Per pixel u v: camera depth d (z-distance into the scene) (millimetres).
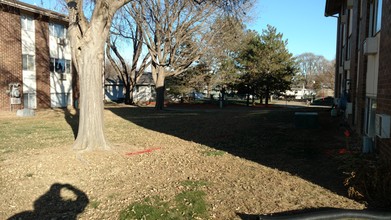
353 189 5059
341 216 4172
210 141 10828
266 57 36844
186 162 7746
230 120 17766
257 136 11609
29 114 21109
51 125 15766
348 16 16797
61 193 5871
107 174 6828
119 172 6953
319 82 71875
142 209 4945
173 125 15828
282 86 37344
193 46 27234
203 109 30812
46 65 28828
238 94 40812
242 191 5586
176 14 25359
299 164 7336
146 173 6859
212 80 38188
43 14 26812
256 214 4664
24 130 13836
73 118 19578
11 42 25281
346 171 6426
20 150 9242
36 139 11297
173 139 11328
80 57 8727
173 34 26422
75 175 6758
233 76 37812
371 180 4977
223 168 7145
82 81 8742
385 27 7141
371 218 4164
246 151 8992
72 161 7586
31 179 6512
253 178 6324
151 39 27266
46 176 6664
